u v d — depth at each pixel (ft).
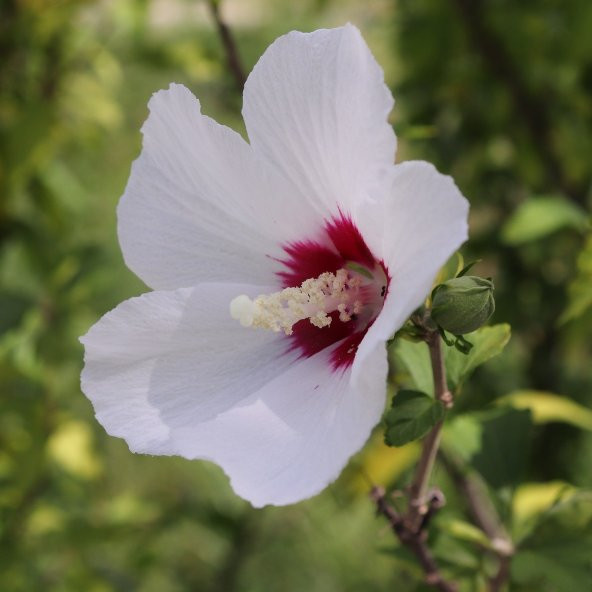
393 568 2.64
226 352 1.50
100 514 2.29
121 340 1.48
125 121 3.21
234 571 2.50
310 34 1.44
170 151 1.49
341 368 1.48
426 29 2.38
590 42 2.22
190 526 2.80
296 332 1.52
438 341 1.43
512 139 2.37
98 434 2.62
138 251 1.51
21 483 2.14
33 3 2.27
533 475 2.39
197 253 1.52
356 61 1.42
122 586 2.40
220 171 1.49
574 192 2.27
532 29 2.27
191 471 3.06
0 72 2.35
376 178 1.42
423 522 1.56
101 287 2.27
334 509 2.36
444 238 1.34
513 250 2.40
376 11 2.62
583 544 1.62
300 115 1.46
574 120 2.34
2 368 2.13
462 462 1.81
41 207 2.42
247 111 1.47
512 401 1.95
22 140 2.17
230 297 1.51
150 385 1.49
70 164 3.21
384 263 1.46
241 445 1.44
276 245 1.52
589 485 2.43
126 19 2.38
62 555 2.40
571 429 2.37
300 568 2.84
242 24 3.46
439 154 2.36
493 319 2.36
